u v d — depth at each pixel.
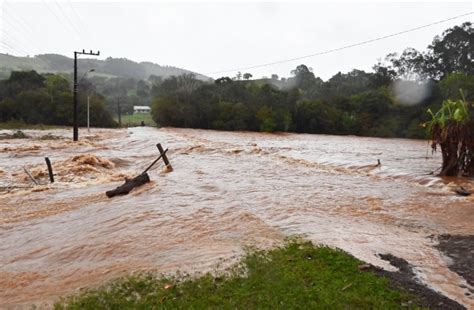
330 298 4.43
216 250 6.32
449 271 5.48
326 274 5.06
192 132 50.06
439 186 12.49
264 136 46.22
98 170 16.45
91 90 74.69
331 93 73.38
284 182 13.37
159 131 50.38
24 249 6.95
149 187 12.09
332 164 18.61
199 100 61.62
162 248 6.63
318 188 12.23
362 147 31.72
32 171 15.48
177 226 7.91
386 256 6.04
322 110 57.94
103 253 6.54
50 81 65.44
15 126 50.38
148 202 10.15
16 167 17.25
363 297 4.48
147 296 4.69
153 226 7.96
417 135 51.19
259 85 69.81
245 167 17.16
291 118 58.59
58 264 6.19
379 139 47.62
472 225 8.06
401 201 10.36
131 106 98.94
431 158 22.14
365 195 11.12
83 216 9.06
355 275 5.07
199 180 13.59
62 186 12.90
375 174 15.53
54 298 4.95
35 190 12.18
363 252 6.17
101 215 9.03
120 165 18.92
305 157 21.94
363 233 7.29
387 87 64.19
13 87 61.19
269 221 8.19
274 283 4.81
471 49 66.19
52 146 26.02
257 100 60.81
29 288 5.29
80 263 6.18
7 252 6.83
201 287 4.82
